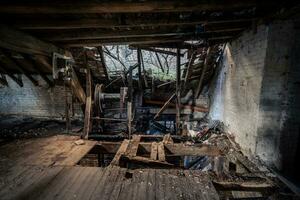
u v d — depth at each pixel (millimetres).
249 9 3518
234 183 3271
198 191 3084
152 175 3586
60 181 3383
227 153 4805
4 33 3307
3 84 8945
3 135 6168
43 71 7848
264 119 4062
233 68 5648
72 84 6254
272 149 4082
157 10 3045
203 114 8914
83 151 4824
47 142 5508
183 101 9039
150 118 8914
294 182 3467
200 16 3617
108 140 6398
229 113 6008
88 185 3254
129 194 3004
